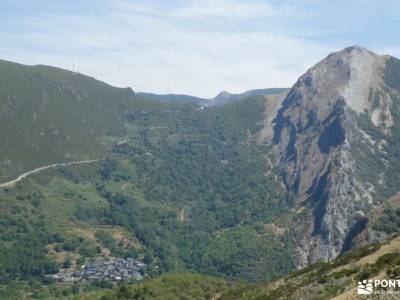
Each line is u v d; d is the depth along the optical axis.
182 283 137.38
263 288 99.62
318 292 71.50
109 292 150.25
